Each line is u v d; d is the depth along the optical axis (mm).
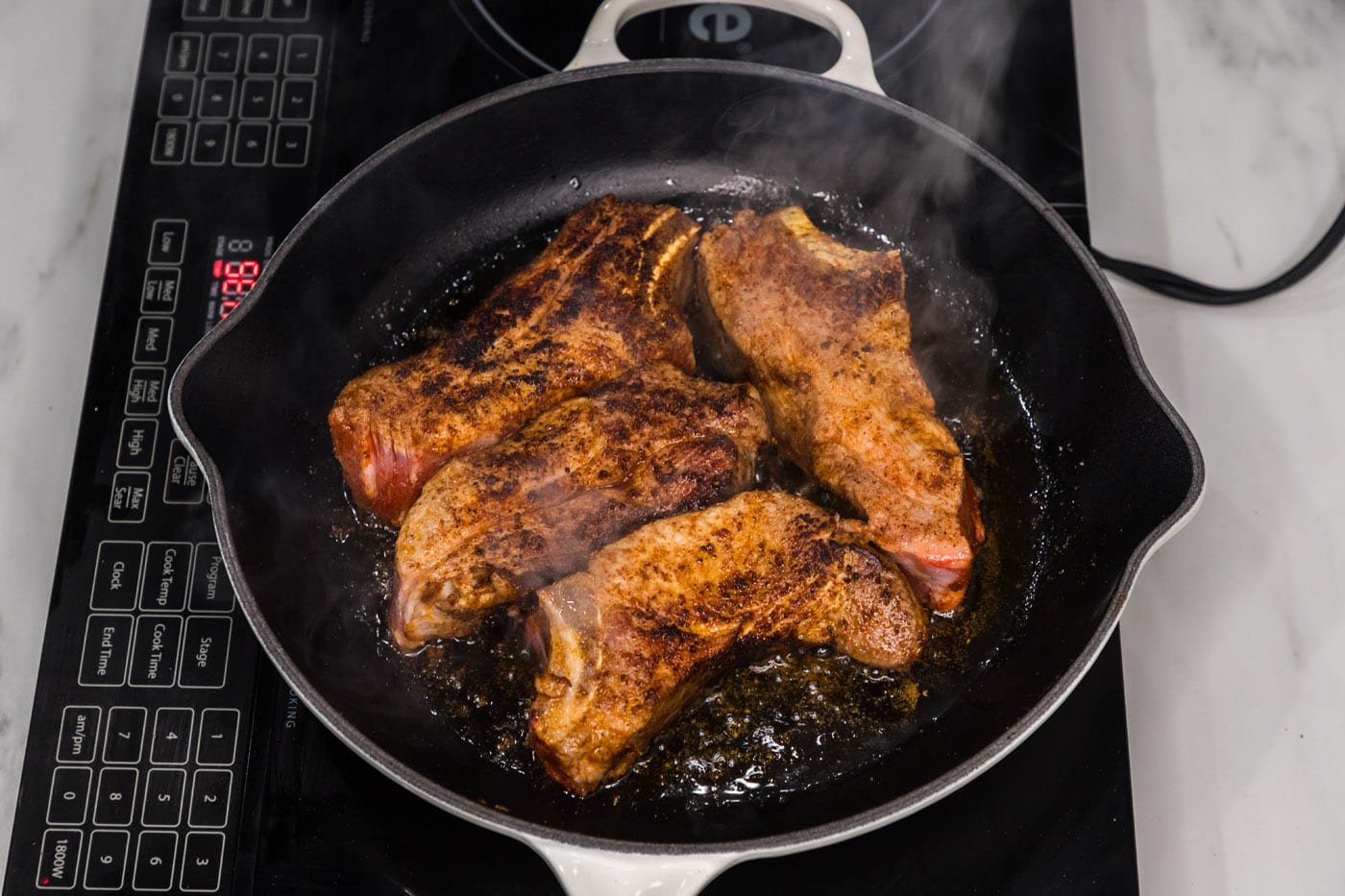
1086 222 595
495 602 523
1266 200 629
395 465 534
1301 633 557
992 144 606
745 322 550
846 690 528
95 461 547
